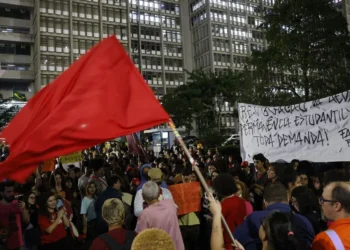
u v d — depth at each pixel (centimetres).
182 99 3800
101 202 612
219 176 430
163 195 552
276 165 576
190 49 7419
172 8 7275
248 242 338
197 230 620
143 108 328
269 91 2055
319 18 1897
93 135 313
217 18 7088
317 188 566
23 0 5534
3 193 524
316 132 722
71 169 1100
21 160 299
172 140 3303
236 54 7212
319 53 1895
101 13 5956
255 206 610
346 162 750
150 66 6850
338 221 257
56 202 558
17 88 5616
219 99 4019
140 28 6806
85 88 334
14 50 5559
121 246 318
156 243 181
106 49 352
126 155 1903
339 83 1841
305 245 310
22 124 395
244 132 854
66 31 5662
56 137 308
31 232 536
